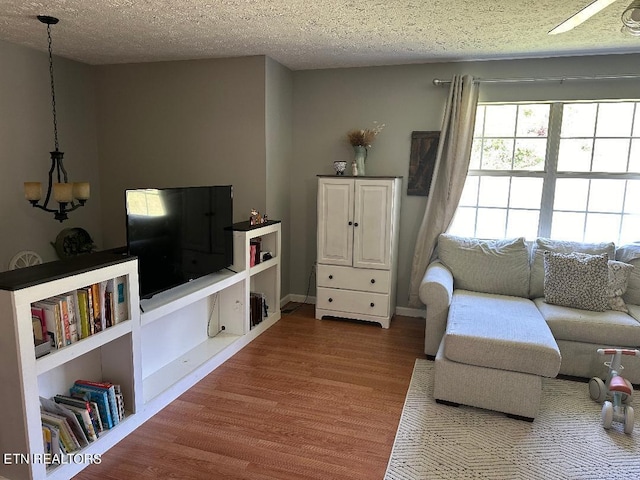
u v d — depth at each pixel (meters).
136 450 2.21
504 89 3.79
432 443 2.29
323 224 4.02
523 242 3.61
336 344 3.58
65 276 1.90
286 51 3.59
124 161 4.31
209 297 3.42
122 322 2.28
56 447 1.95
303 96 4.34
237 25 2.88
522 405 2.50
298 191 4.50
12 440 1.82
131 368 2.36
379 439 2.32
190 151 4.11
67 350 1.94
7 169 3.45
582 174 3.75
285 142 4.30
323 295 4.12
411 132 4.07
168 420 2.47
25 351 1.74
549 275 3.27
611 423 2.44
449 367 2.61
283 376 3.02
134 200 2.42
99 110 4.29
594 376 2.96
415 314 4.29
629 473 2.08
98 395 2.20
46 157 3.78
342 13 2.61
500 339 2.53
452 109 3.83
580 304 3.13
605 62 3.55
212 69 3.91
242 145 3.95
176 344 3.07
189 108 4.04
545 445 2.29
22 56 3.49
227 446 2.25
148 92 4.13
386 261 3.89
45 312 1.89
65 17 2.73
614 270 3.21
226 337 3.47
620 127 3.64
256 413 2.56
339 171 4.06
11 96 3.44
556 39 3.12
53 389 2.18
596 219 3.79
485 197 4.03
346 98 4.22
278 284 4.06
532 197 3.91
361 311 4.04
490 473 2.06
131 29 2.98
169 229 2.71
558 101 3.69
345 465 2.11
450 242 3.75
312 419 2.50
